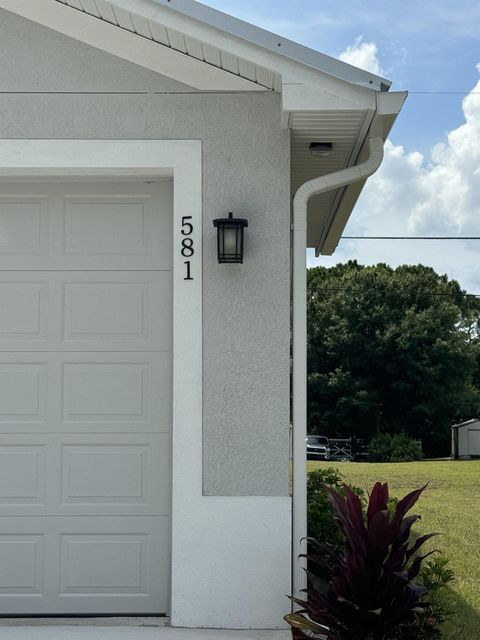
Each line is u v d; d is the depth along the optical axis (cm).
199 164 630
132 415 641
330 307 4628
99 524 635
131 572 633
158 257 648
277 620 604
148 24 585
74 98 633
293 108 583
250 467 616
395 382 4491
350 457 4091
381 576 536
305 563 616
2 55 636
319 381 4534
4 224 652
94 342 644
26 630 589
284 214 628
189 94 634
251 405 619
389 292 4619
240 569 608
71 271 648
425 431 4500
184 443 617
